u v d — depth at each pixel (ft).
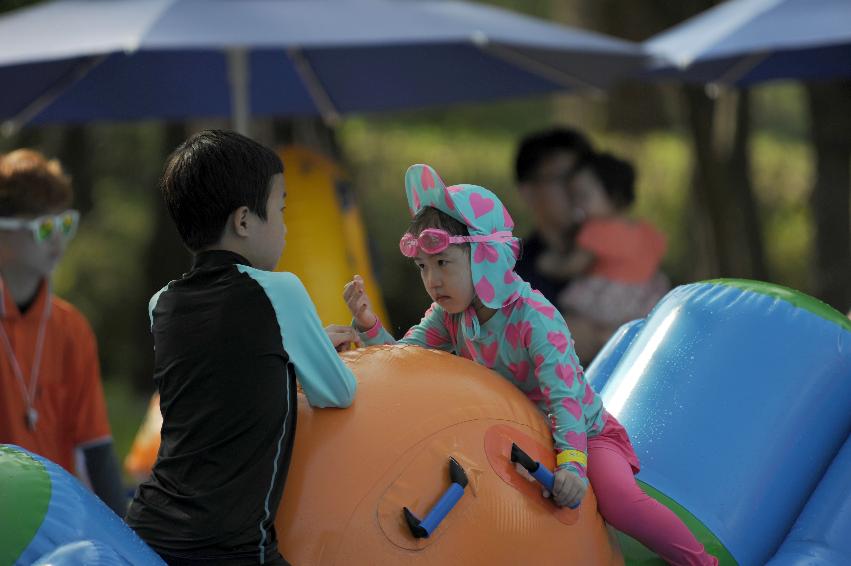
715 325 36.35
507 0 188.44
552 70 62.28
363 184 146.51
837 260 88.69
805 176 161.99
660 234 57.98
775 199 158.20
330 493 26.22
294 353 25.53
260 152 26.30
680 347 36.32
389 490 26.35
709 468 33.78
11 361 39.06
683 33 62.85
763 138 181.98
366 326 30.81
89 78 64.08
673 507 32.78
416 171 28.50
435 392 28.09
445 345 31.96
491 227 28.43
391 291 129.39
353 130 164.76
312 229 55.77
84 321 41.39
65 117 66.64
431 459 26.94
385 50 62.18
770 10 57.72
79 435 40.88
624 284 55.93
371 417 27.27
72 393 40.68
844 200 88.38
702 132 94.07
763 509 33.68
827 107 88.07
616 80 66.49
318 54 63.10
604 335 56.18
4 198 38.81
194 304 25.36
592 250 55.93
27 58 47.80
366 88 65.92
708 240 96.07
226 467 24.49
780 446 34.35
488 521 26.94
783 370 35.24
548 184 56.49
